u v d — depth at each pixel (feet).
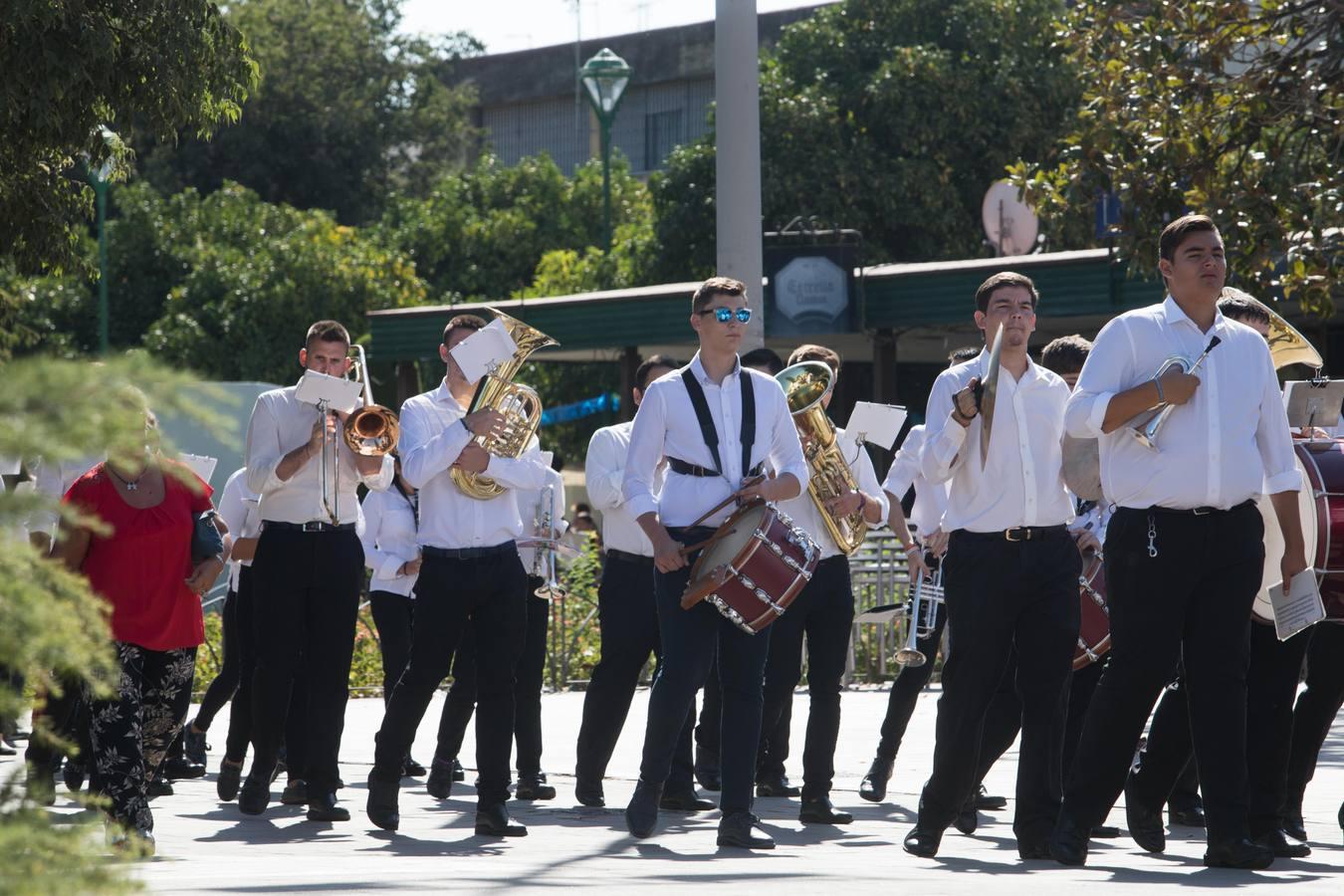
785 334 87.15
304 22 223.30
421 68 230.89
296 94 218.38
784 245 87.25
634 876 23.52
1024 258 81.87
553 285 150.51
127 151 48.39
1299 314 83.92
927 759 43.93
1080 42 64.90
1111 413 24.23
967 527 26.68
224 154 215.31
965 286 84.33
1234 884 22.31
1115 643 25.02
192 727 42.63
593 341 96.22
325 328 32.78
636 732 50.88
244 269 157.48
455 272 177.06
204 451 39.32
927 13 140.36
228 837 30.27
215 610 74.90
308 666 32.94
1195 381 23.98
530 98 233.55
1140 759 28.45
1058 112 138.21
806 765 33.22
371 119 220.84
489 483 30.81
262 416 32.94
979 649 26.55
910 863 25.89
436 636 31.04
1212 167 60.44
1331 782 38.60
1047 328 89.40
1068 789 25.62
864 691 62.59
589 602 71.61
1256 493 24.48
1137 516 24.66
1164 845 27.86
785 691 34.37
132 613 26.40
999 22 138.72
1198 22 61.21
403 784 40.65
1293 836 29.09
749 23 53.21
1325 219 57.82
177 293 157.99
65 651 7.65
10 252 47.85
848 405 115.34
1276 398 25.17
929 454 26.50
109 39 41.47
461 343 30.68
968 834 31.07
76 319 167.22
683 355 103.14
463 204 185.88
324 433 32.14
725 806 28.50
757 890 21.43
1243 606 24.44
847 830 32.07
